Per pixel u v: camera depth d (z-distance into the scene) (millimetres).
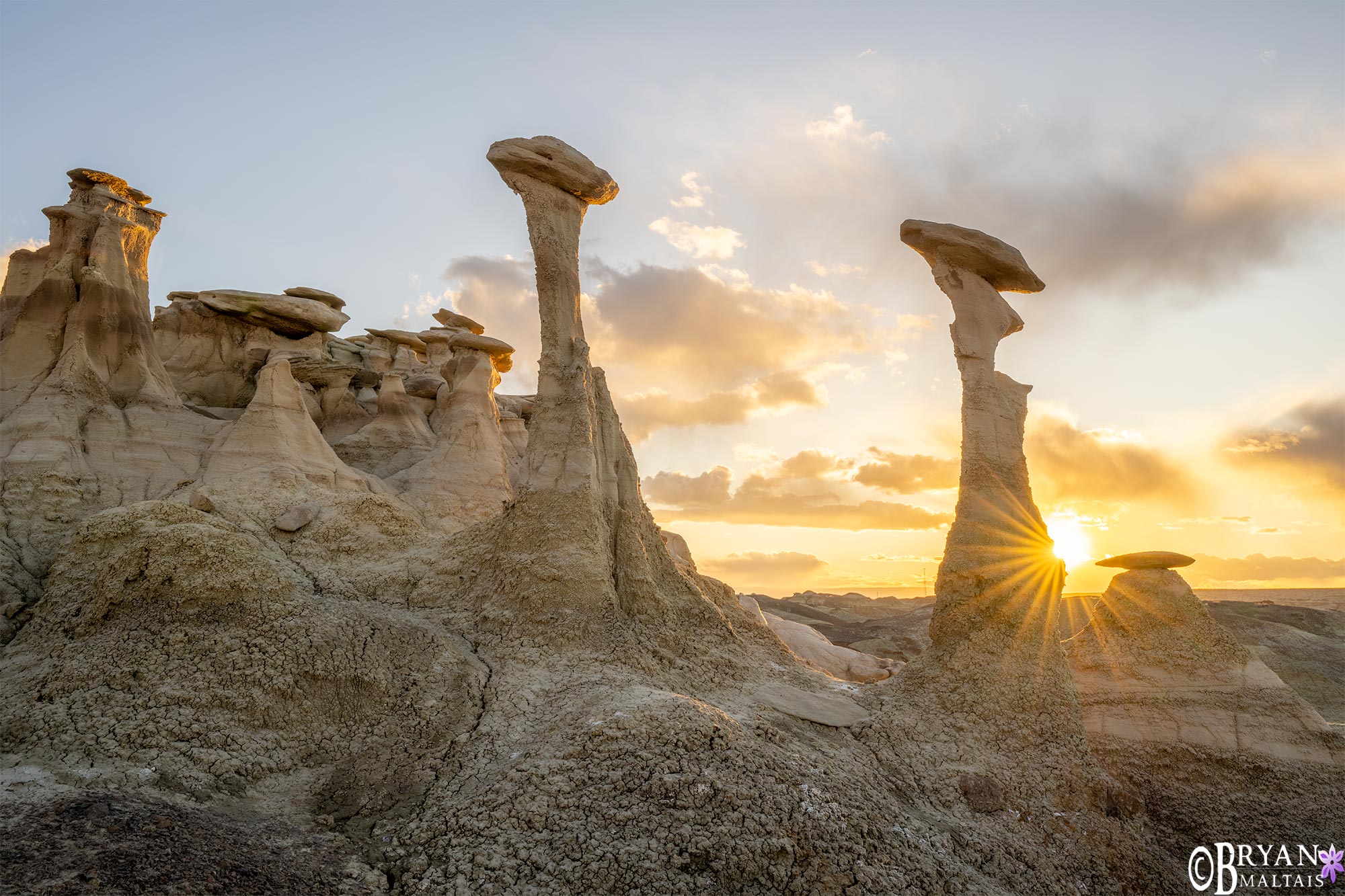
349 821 13688
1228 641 23359
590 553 21109
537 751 14906
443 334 49625
